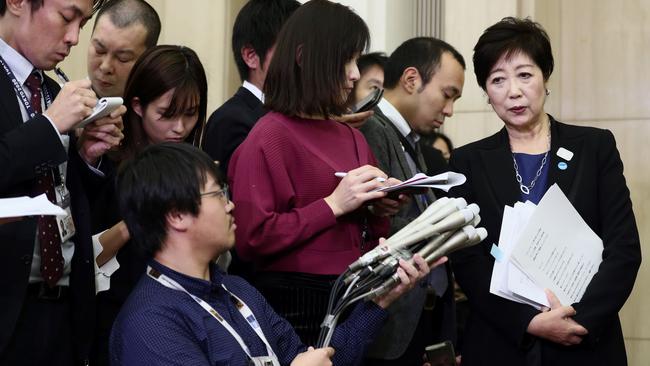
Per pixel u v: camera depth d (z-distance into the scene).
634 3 5.65
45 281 2.55
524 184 3.15
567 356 2.98
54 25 2.57
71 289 2.65
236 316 2.46
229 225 2.45
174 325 2.30
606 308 2.94
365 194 2.74
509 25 3.23
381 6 5.38
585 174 3.12
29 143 2.41
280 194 2.84
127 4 3.77
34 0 2.56
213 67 5.08
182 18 5.12
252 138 2.89
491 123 5.30
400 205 2.84
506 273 2.98
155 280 2.38
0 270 2.44
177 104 3.09
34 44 2.58
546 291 2.95
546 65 3.21
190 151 2.44
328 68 2.88
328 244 2.83
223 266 3.21
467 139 5.34
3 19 2.60
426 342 3.43
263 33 3.49
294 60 2.91
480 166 3.21
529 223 2.98
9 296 2.44
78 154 2.72
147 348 2.26
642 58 5.63
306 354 2.39
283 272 2.83
